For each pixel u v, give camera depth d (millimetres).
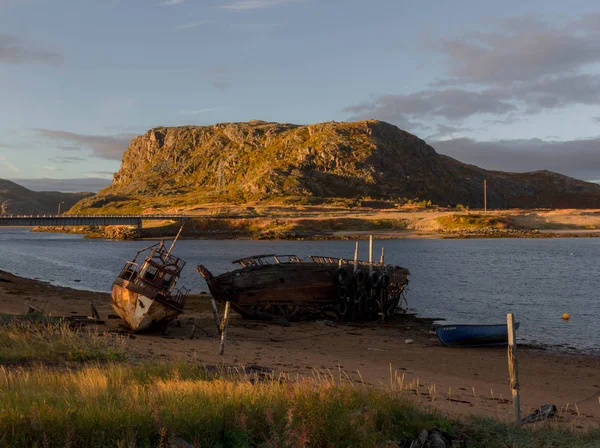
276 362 18297
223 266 75062
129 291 23078
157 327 23609
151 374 12406
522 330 30594
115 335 21469
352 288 33344
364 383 15539
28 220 175000
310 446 7594
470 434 9625
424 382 16734
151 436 7395
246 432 7746
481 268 71750
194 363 15281
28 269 69062
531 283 54656
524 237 173500
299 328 29156
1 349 15086
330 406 8906
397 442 8516
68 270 68125
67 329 19109
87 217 192375
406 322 33594
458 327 25016
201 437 7520
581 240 156250
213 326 27109
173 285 24656
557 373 19828
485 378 18406
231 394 9320
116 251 118438
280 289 31562
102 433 7082
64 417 7449
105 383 10273
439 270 68812
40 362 14242
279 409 8602
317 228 199000
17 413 7434
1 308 27031
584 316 35500
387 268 36844
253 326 28625
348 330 29391
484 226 191375
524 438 9547
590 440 9641
